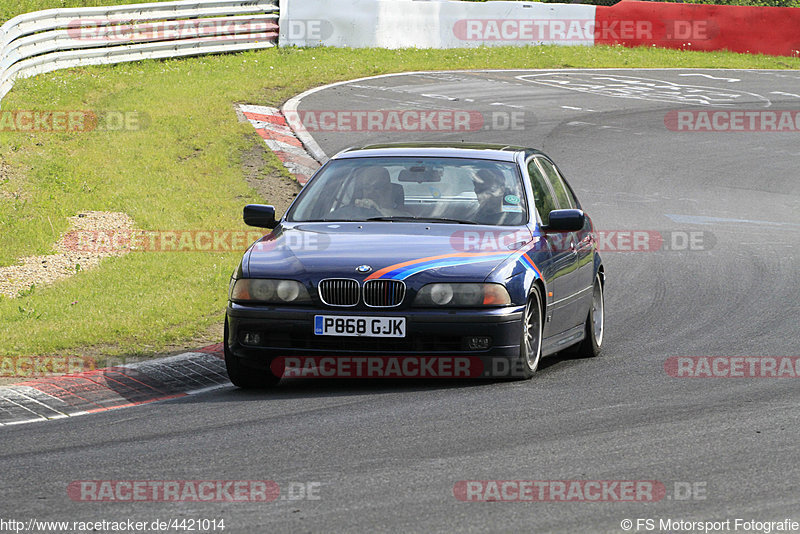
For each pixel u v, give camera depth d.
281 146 66.06
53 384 25.72
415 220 27.12
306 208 28.22
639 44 124.06
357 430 21.33
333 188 28.56
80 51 81.19
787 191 66.25
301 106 78.69
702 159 74.44
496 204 27.58
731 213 59.56
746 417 22.36
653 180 67.44
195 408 23.86
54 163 54.47
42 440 21.20
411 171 28.70
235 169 59.31
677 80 106.31
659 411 22.89
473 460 19.12
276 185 57.56
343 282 24.52
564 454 19.53
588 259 30.59
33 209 47.03
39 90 69.44
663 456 19.42
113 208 49.00
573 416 22.38
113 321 31.78
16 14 89.19
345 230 26.66
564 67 109.50
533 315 26.14
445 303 24.33
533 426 21.52
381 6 106.62
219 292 36.66
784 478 18.11
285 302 24.67
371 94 86.19
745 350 30.39
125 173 55.00
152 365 27.70
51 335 30.05
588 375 27.05
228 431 21.55
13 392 24.94
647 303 38.81
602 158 72.25
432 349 24.38
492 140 72.88
